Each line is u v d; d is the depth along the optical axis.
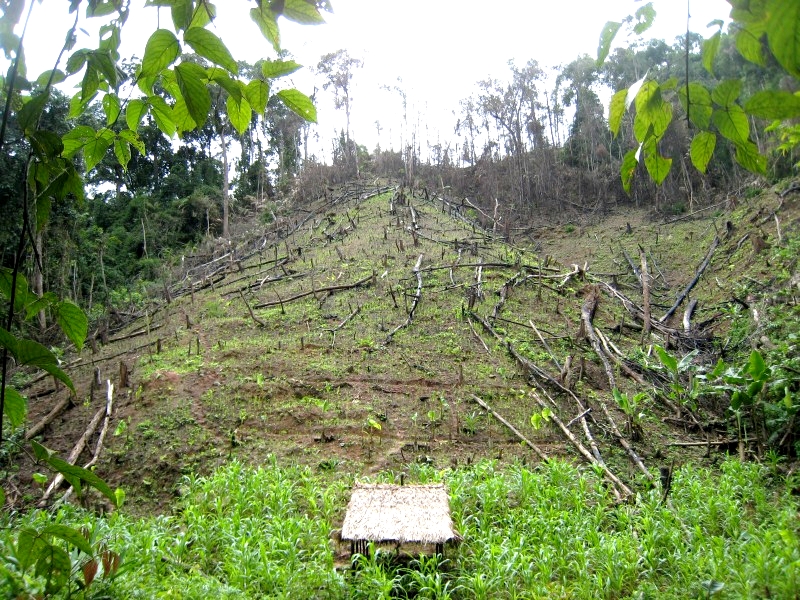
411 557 6.98
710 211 25.81
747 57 1.18
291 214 31.08
